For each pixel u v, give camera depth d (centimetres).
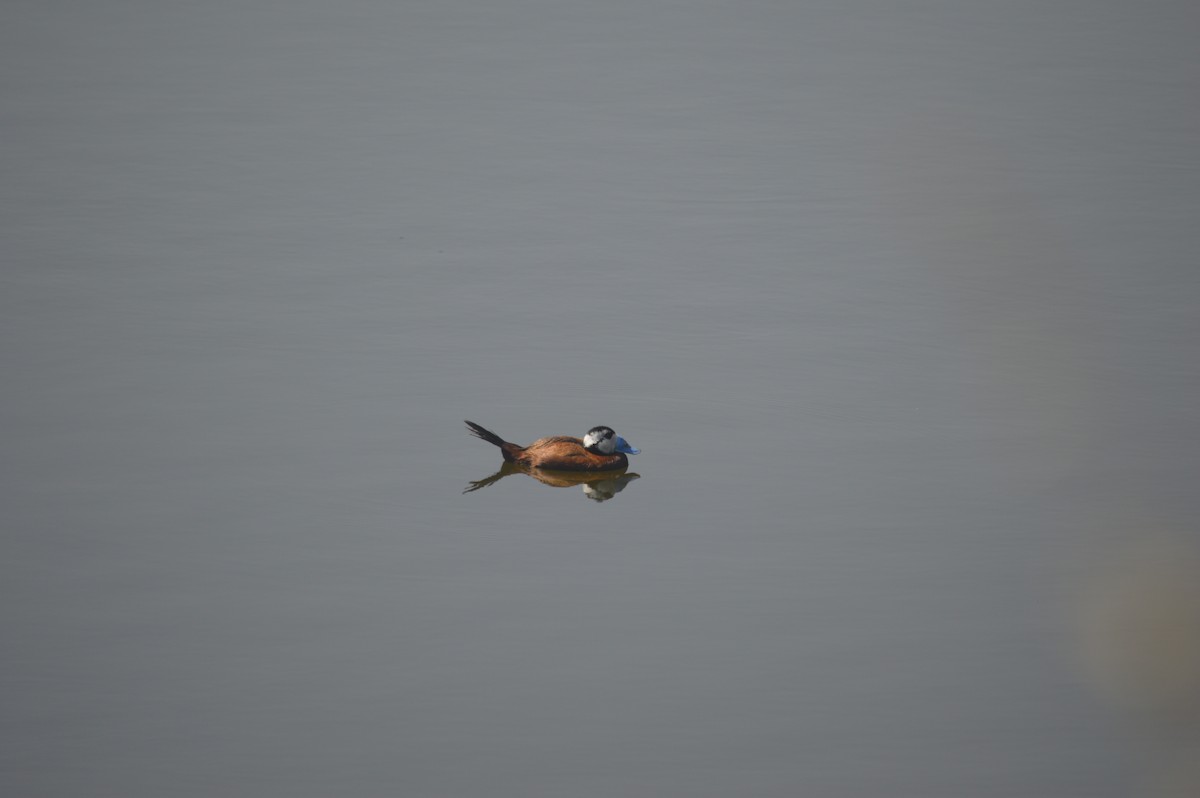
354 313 4200
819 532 3036
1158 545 2866
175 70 6694
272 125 5988
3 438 3409
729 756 2367
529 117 6159
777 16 7631
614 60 6938
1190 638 2194
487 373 3825
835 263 4556
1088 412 3491
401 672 2586
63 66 6706
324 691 2534
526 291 4381
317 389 3719
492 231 4897
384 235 4844
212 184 5288
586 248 4747
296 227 4891
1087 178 5053
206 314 4166
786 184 5319
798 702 2498
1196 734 2178
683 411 3606
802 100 6278
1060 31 7106
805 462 3338
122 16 7531
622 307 4256
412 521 3116
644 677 2570
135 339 3981
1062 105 5944
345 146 5762
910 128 5747
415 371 3834
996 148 5391
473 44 7200
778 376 3778
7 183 5225
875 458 3341
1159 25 7125
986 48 6875
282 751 2380
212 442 3425
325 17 7625
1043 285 3928
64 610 2747
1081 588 2750
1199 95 6019
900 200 4691
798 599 2798
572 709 2488
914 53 6862
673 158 5638
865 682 2545
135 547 2969
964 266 4091
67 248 4634
